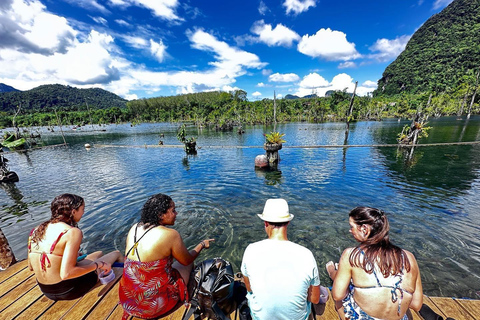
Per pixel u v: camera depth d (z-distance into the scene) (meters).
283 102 85.62
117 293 2.59
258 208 6.88
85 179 11.50
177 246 1.97
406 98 94.50
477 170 10.69
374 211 1.65
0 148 14.02
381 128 38.59
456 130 28.27
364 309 1.65
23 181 11.86
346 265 1.72
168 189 9.06
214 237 5.30
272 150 12.92
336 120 69.56
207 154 18.31
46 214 7.30
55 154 22.30
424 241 4.94
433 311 2.21
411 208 6.64
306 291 1.56
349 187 8.66
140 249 1.85
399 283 1.53
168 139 33.81
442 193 7.82
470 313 2.30
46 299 2.53
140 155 19.11
